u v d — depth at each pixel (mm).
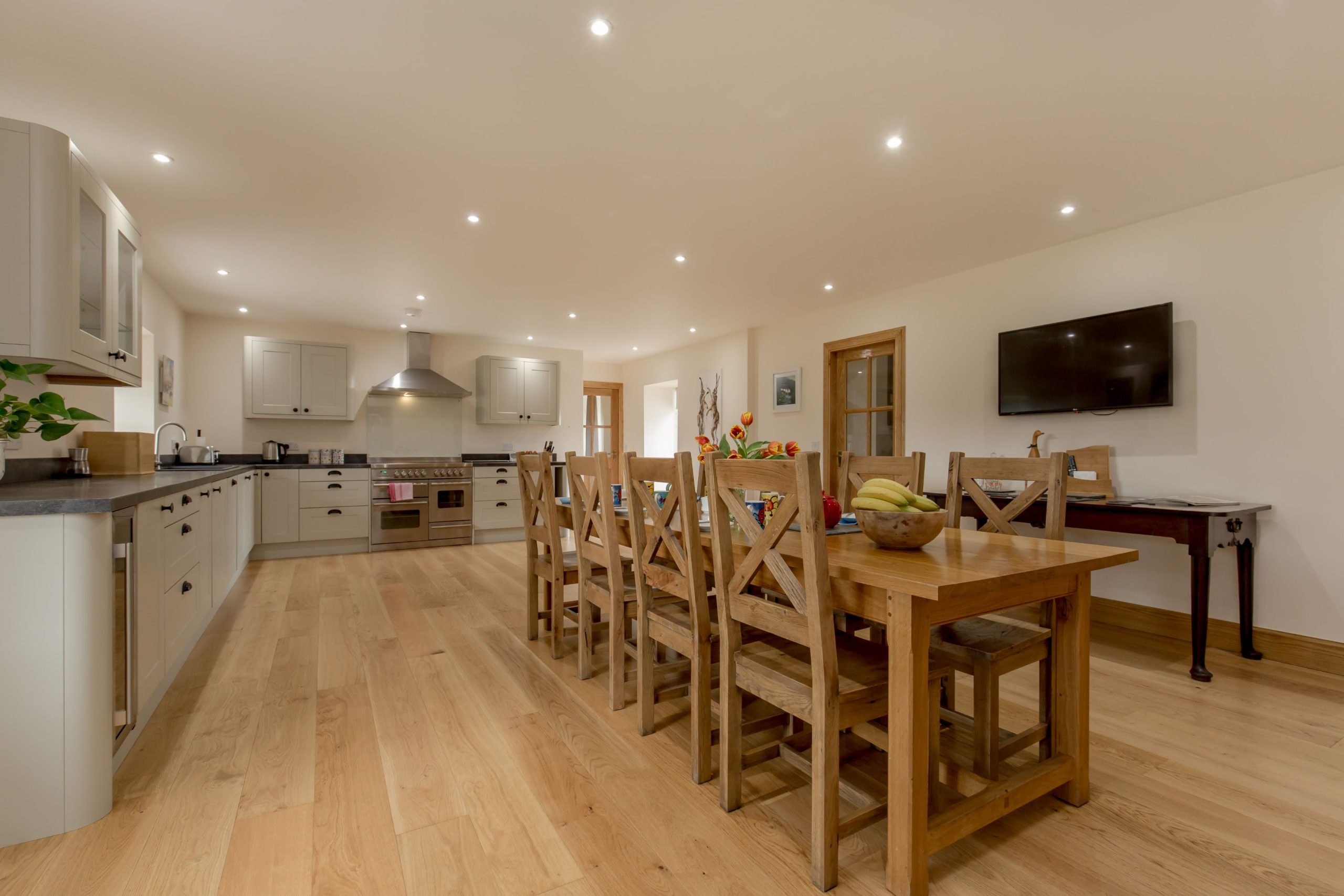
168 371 4746
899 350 4648
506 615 3541
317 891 1306
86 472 3004
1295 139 2398
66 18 1708
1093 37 1818
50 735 1485
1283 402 2795
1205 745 1995
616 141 2434
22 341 1728
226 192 2875
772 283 4488
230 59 1910
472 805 1637
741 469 1563
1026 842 1495
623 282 4473
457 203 3027
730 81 2041
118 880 1327
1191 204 3039
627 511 2369
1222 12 1706
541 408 6879
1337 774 1814
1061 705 1668
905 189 2883
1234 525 2658
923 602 1302
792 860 1433
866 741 2016
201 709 2230
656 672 2207
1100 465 3398
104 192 2186
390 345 6348
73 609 1514
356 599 3873
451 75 2002
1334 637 2660
